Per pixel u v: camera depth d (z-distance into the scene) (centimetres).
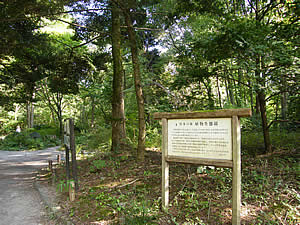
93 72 1160
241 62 452
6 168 894
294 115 593
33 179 682
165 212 319
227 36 449
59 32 1498
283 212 288
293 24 470
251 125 703
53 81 1076
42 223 363
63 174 657
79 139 1377
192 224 283
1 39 687
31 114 2673
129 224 295
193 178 426
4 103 1245
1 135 2619
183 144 312
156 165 580
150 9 802
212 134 288
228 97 846
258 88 473
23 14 582
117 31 774
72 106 2766
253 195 334
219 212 305
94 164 634
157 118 335
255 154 546
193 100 713
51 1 585
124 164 637
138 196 388
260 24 455
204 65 619
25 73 991
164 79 1331
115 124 779
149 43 1438
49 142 1997
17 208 435
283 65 456
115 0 652
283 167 420
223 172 430
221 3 572
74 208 387
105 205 376
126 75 1283
